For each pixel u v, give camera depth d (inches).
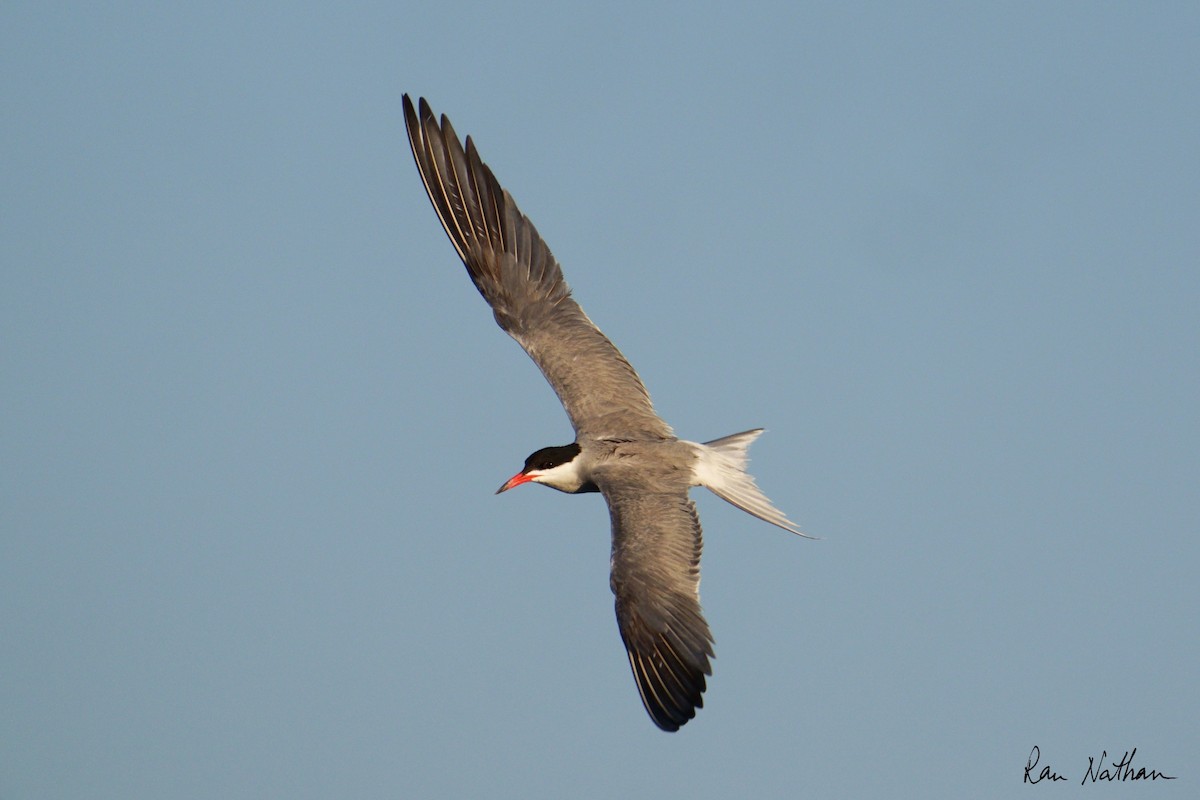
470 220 657.6
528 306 653.9
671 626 530.3
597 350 645.9
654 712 517.0
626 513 569.0
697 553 557.3
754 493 599.2
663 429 625.0
